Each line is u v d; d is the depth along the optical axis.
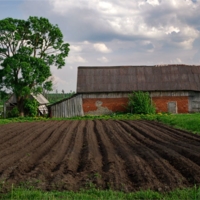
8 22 45.66
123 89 46.03
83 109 45.97
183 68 49.16
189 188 10.20
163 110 45.84
